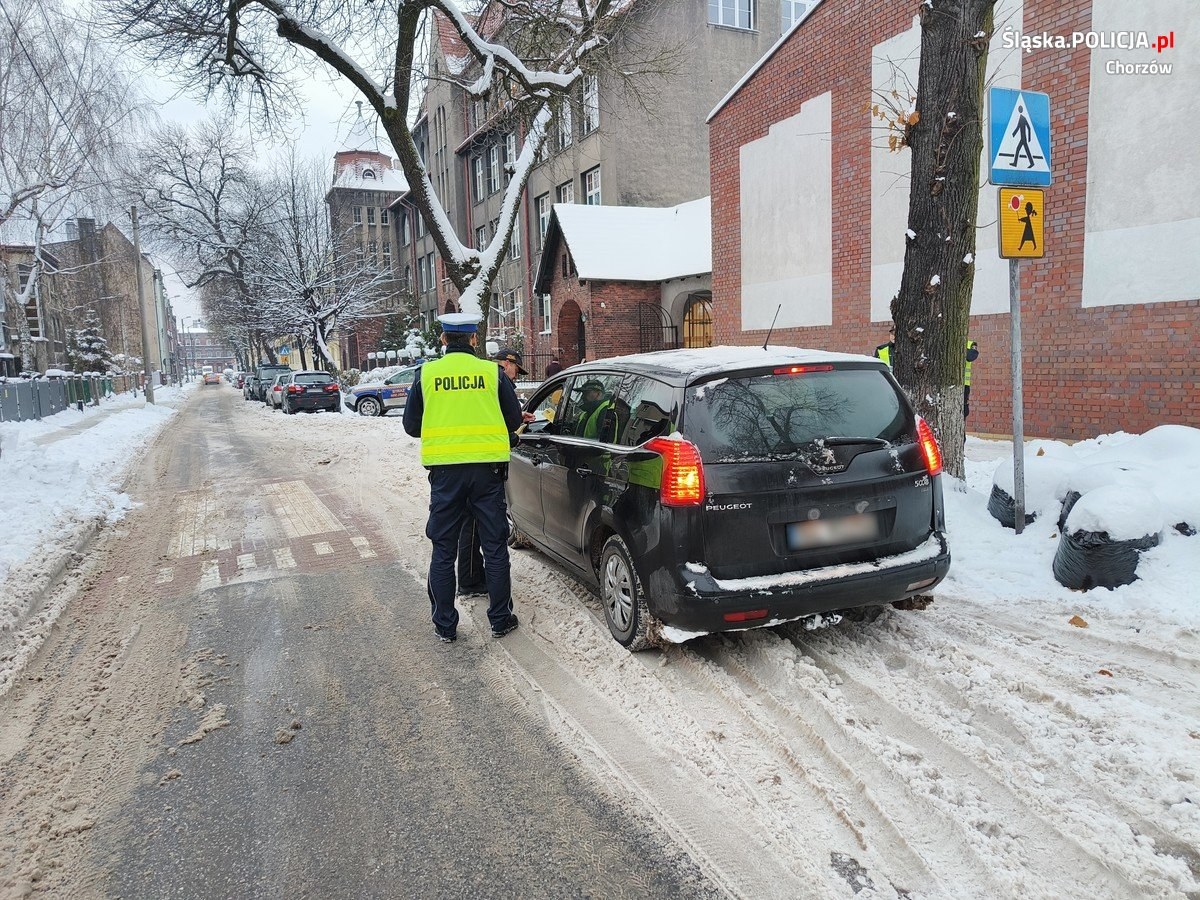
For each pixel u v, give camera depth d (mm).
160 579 6223
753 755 3273
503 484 4738
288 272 36875
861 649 4129
